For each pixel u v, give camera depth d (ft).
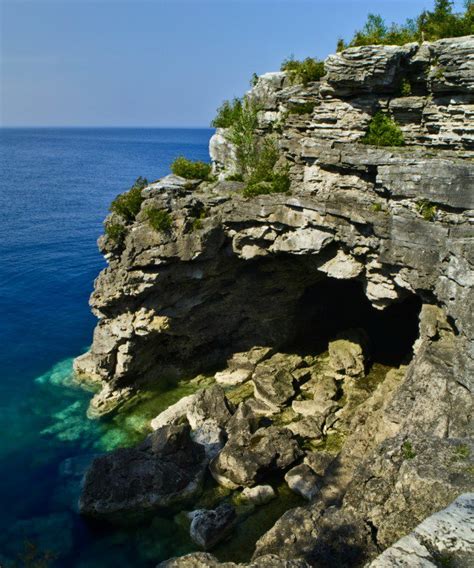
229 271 138.10
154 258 125.29
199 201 125.59
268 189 124.26
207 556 55.93
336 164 112.78
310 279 143.43
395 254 104.47
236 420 120.67
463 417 84.12
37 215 381.19
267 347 152.46
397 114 109.29
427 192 98.78
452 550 39.40
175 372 151.53
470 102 99.25
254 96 145.07
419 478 54.19
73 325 192.24
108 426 132.16
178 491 102.78
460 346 87.97
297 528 65.87
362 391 133.39
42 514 102.17
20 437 127.03
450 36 106.63
